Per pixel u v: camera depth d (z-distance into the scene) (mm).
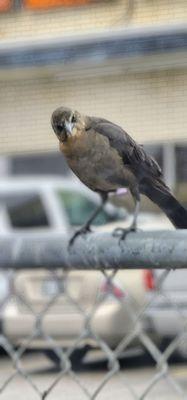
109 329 13953
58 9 6652
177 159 6082
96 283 14477
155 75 6066
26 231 19203
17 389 11617
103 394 11445
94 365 12156
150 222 14453
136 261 4535
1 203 19812
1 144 6910
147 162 5629
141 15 6238
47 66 5953
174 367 11859
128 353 12883
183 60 5672
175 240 4402
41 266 4977
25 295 14773
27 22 6754
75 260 4805
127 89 6250
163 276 6391
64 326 14188
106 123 6020
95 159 5918
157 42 5418
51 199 19734
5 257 5062
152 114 6148
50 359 12289
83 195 19969
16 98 6805
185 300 13070
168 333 12414
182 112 6016
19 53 6027
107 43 5637
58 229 19141
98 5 6426
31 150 6832
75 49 5766
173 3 6113
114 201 7012
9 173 32531
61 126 5949
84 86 6422
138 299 13484
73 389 11594
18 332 14398
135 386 11883
